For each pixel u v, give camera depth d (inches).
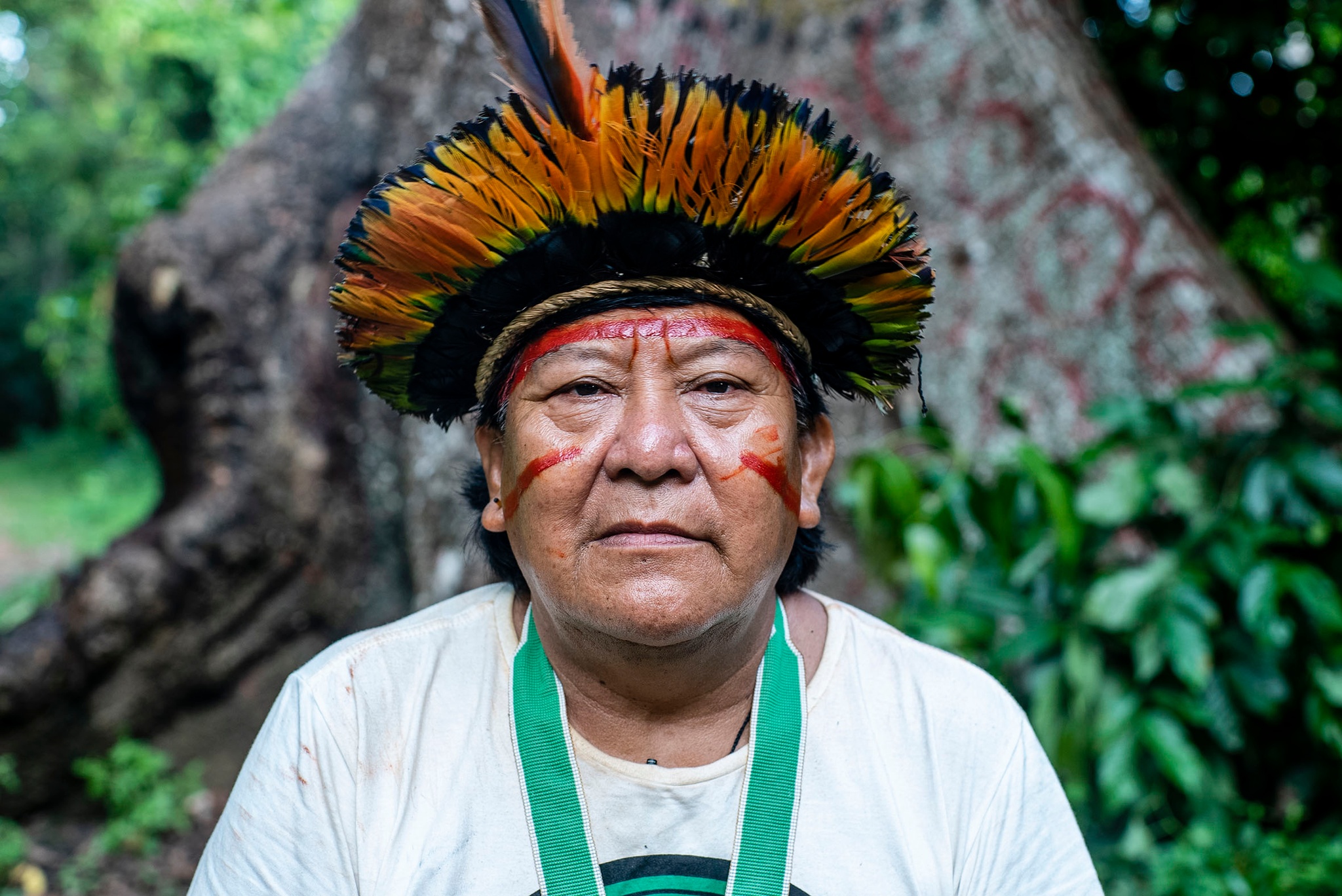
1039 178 132.3
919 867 47.3
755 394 47.9
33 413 718.5
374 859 46.6
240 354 145.5
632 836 47.1
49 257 745.6
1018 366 131.0
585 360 46.8
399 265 49.0
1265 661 105.2
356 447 149.9
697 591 45.0
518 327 49.1
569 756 47.8
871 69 135.7
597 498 45.7
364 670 49.4
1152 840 109.1
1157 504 121.0
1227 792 106.8
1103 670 108.6
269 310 148.5
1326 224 180.1
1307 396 103.0
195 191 156.9
